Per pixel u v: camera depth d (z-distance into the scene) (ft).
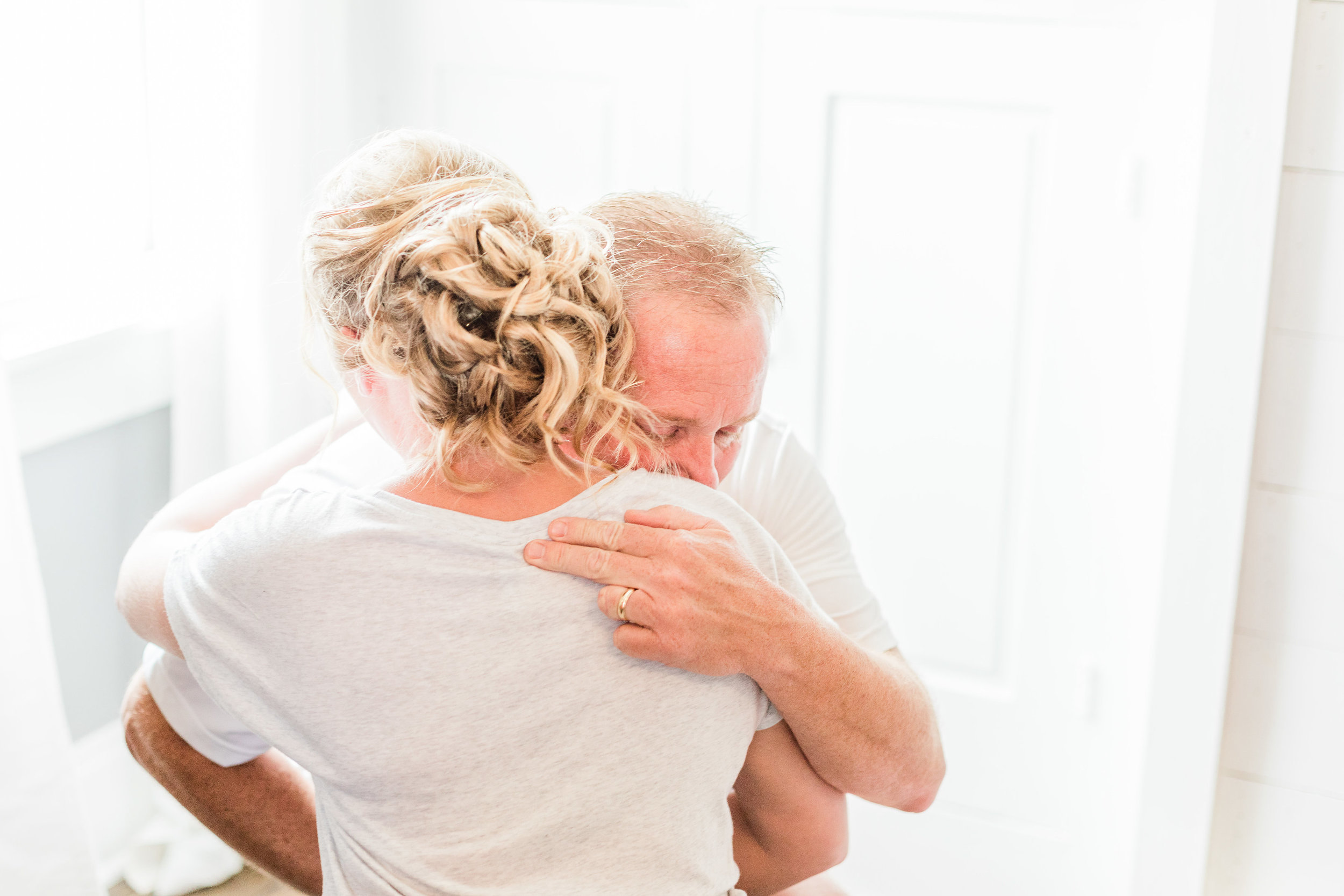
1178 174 6.03
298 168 7.01
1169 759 6.38
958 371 6.95
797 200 7.08
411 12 7.70
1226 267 5.65
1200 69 5.69
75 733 6.99
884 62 6.68
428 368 2.48
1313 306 5.66
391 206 2.67
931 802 3.23
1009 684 7.29
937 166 6.72
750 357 2.62
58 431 6.46
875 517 7.36
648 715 2.52
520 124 7.66
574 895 2.46
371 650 2.47
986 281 6.77
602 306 2.50
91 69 6.72
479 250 2.42
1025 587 7.10
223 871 7.08
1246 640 6.19
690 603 2.49
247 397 7.19
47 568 6.64
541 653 2.47
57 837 5.70
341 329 2.73
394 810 2.52
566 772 2.48
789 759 2.93
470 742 2.46
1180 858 6.51
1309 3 5.30
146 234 7.27
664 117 7.27
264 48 6.69
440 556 2.50
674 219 2.64
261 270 6.97
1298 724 6.21
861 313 7.09
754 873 3.18
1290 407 5.81
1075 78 6.32
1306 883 6.43
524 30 7.48
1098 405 6.68
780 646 2.61
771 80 6.95
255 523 2.63
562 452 2.60
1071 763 7.23
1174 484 6.00
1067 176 6.46
